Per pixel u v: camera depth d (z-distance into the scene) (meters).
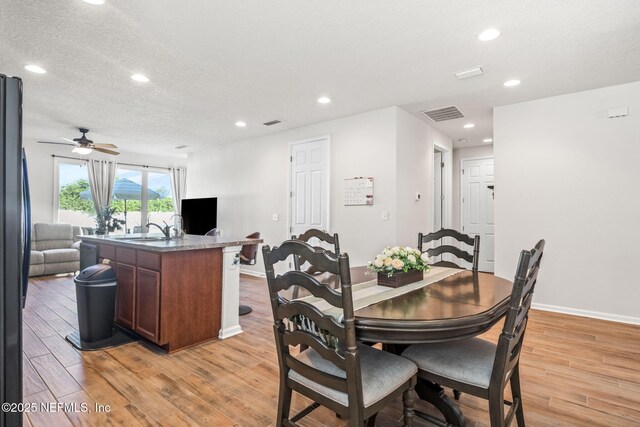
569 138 3.72
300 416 1.59
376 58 2.88
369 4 2.14
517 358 1.60
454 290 1.84
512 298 1.34
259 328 3.28
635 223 3.38
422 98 3.88
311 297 1.72
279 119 4.81
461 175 6.65
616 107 3.46
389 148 4.24
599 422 1.81
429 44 2.64
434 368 1.54
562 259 3.75
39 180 6.52
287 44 2.66
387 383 1.38
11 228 0.95
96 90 3.69
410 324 1.32
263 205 5.86
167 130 5.53
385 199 4.27
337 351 1.29
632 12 2.19
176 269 2.74
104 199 7.30
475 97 3.85
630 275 3.40
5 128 0.94
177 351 2.72
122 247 3.16
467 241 2.57
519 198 4.01
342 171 4.71
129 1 2.12
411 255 2.03
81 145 5.12
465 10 2.20
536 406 1.95
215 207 6.24
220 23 2.37
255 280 5.57
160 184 8.43
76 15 2.28
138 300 2.90
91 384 2.18
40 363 2.48
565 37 2.51
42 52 2.82
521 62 2.94
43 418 1.82
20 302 0.97
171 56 2.88
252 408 1.93
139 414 1.86
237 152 6.39
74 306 3.97
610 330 3.18
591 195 3.60
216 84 3.51
